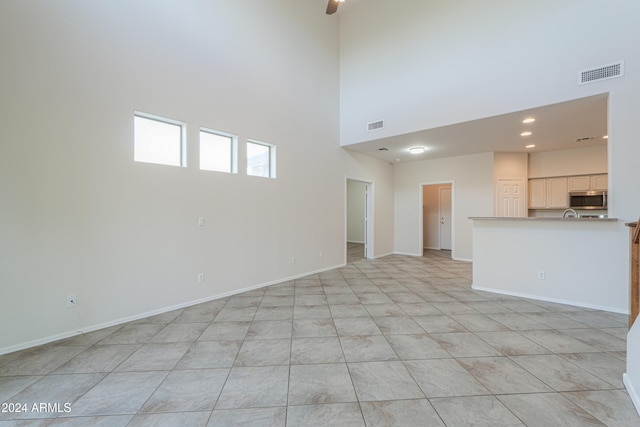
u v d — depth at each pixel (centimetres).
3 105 229
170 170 330
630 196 305
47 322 251
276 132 452
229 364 215
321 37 532
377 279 480
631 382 175
